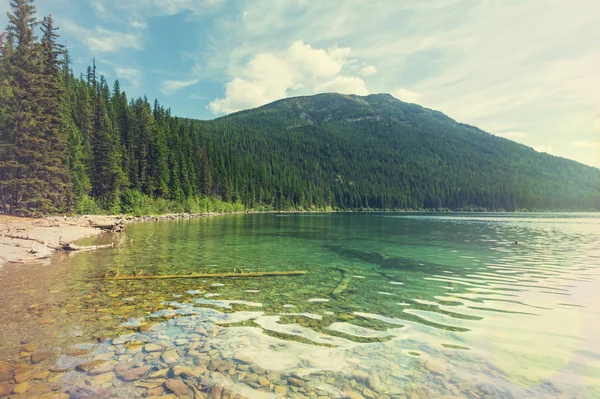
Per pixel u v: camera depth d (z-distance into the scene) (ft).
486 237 95.09
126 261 47.78
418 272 43.09
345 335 20.99
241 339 20.06
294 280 37.65
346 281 37.40
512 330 21.98
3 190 115.65
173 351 18.16
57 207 131.23
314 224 163.32
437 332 21.63
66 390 14.08
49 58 155.84
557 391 14.47
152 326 22.11
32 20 154.71
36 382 14.66
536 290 33.42
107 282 34.96
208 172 320.50
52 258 49.01
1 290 30.76
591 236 98.32
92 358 17.16
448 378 15.61
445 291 32.96
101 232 92.27
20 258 46.83
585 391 14.43
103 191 180.24
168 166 260.01
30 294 29.55
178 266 44.78
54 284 33.50
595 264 49.19
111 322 22.75
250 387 14.64
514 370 16.42
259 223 165.07
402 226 151.23
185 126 343.26
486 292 32.53
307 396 13.98
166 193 239.71
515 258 55.31
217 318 23.97
